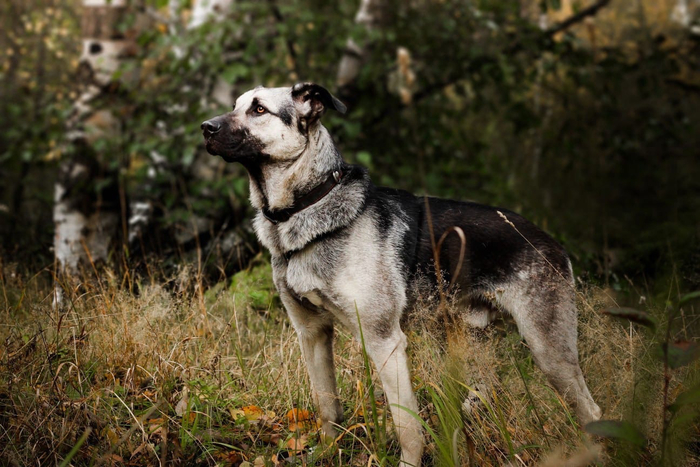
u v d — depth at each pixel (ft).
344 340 12.75
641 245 17.85
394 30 22.12
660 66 23.65
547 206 27.32
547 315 10.47
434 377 10.12
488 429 9.73
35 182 29.35
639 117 25.23
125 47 20.11
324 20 22.06
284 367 11.60
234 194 19.34
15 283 14.76
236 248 17.17
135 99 20.36
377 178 21.68
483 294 10.81
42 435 9.20
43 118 23.93
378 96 22.29
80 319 11.57
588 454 7.91
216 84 20.98
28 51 31.60
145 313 11.99
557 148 26.11
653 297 12.78
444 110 23.72
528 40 22.56
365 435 10.75
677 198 25.81
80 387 10.30
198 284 12.85
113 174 19.38
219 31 19.77
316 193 10.18
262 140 10.15
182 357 11.50
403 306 10.23
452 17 23.24
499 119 31.96
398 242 10.34
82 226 18.71
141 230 18.80
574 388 10.28
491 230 10.75
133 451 9.32
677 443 8.38
